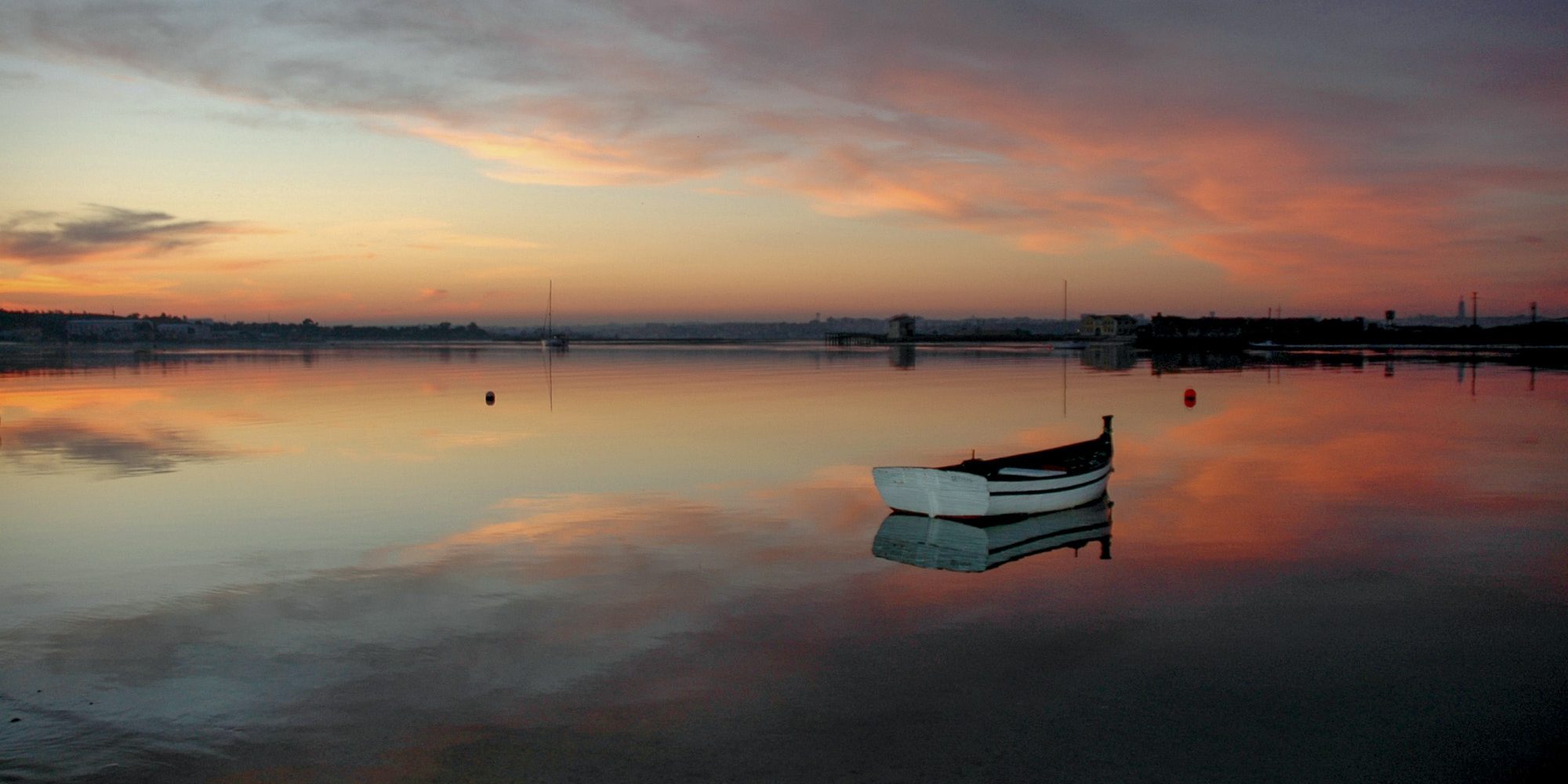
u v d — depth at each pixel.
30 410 44.69
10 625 13.27
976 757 9.25
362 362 103.44
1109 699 10.58
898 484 20.25
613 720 10.09
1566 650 12.05
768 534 18.59
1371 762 9.19
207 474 25.78
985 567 16.08
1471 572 15.57
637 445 31.44
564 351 148.75
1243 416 38.62
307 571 16.02
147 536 18.58
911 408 43.62
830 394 51.62
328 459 28.39
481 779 8.88
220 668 11.60
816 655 11.91
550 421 38.91
